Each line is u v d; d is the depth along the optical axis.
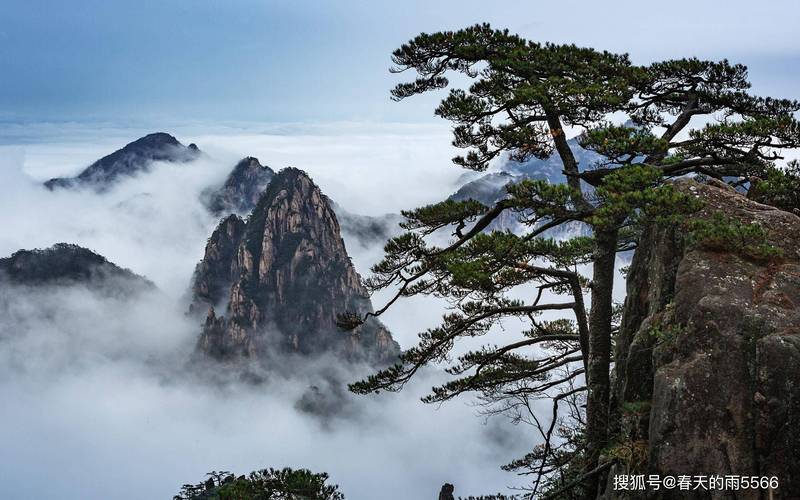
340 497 11.80
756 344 10.43
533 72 16.73
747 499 9.91
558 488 16.25
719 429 10.31
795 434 9.82
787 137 15.12
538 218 14.81
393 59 17.56
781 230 12.47
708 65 17.31
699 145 15.85
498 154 16.70
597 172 15.83
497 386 17.94
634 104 17.58
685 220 12.72
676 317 11.58
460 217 16.33
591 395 15.46
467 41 17.23
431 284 16.41
